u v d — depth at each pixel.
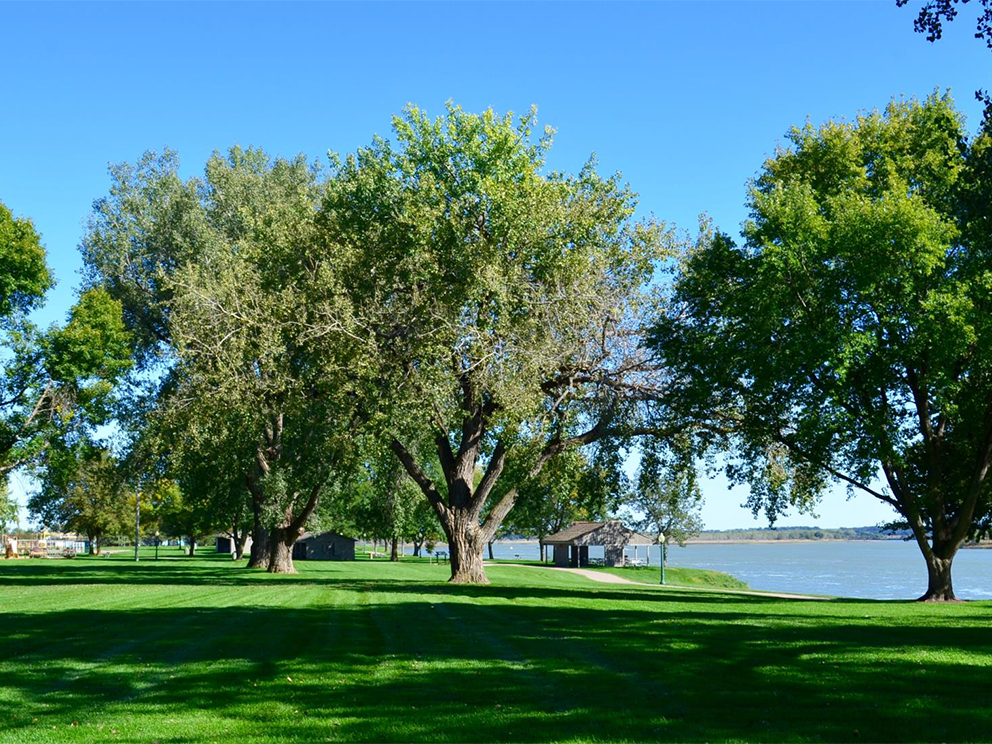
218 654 12.89
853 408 26.30
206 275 35.47
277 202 37.62
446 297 29.25
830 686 10.41
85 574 45.12
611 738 8.15
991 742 7.92
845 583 72.69
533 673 11.34
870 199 26.73
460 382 30.30
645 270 31.25
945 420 28.98
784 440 28.58
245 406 31.95
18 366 39.56
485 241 30.02
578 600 24.45
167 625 16.64
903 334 25.34
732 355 26.73
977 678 10.91
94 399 41.03
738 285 28.61
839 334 24.86
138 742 8.15
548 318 28.80
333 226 32.28
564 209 30.67
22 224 39.94
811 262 26.23
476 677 11.08
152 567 57.81
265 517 40.62
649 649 13.43
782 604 24.84
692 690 10.21
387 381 29.61
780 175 30.91
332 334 29.59
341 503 53.44
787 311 26.72
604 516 34.62
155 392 43.44
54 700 9.84
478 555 34.06
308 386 32.31
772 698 9.77
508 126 31.94
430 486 34.31
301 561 85.62
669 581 68.88
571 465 31.55
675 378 29.52
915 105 29.89
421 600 23.25
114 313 41.38
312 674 11.30
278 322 30.97
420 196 30.23
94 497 88.38
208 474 42.28
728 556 187.00
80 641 14.34
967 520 27.62
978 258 24.84
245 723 8.80
